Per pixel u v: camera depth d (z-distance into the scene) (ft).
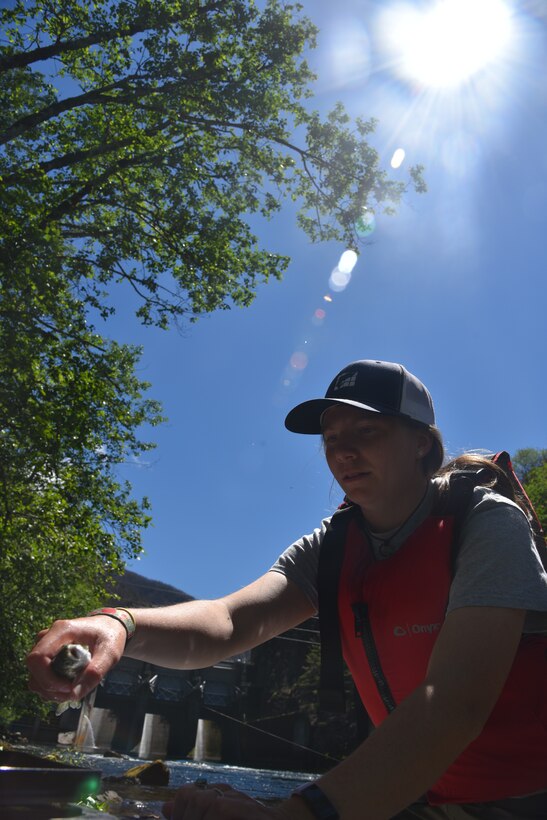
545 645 4.08
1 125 54.70
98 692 279.08
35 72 56.29
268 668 305.73
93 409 50.03
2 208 45.39
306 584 5.55
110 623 3.65
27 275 45.96
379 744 2.95
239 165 67.67
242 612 5.00
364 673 4.93
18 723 209.56
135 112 62.75
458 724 3.06
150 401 60.08
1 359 45.47
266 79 61.52
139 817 17.10
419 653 4.52
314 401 5.04
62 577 68.28
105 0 54.60
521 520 4.07
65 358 47.19
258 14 58.23
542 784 4.07
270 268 66.18
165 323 61.87
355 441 4.91
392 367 5.11
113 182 60.75
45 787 2.47
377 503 4.89
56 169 58.70
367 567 4.92
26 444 50.29
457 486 4.73
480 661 3.28
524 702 4.05
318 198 66.80
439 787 4.38
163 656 4.21
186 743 282.56
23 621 71.31
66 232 61.77
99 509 54.34
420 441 5.13
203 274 62.59
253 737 281.54
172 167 61.11
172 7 54.39
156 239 60.39
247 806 2.65
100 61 60.44
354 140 63.98
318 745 245.45
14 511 53.62
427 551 4.53
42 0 52.70
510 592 3.53
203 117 63.16
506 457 5.04
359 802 2.77
